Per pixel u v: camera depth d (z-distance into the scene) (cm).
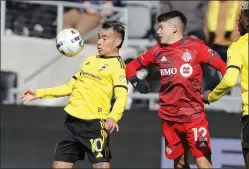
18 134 3372
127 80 2422
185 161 2462
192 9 3734
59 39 2444
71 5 3778
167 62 2372
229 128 3409
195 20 3722
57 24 3816
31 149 3372
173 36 2388
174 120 2377
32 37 3872
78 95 2370
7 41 3712
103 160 2345
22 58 3712
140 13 3850
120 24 2441
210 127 3412
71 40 2434
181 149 2420
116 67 2373
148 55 2417
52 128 3381
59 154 2392
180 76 2348
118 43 2431
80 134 2356
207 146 2345
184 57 2356
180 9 3756
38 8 3938
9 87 3575
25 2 3747
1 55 3691
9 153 3356
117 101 2292
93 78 2370
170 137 2409
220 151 3397
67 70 3738
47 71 3712
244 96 2133
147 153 3384
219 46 3678
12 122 3369
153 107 3675
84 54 3769
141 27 3853
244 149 2145
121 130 3384
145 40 3838
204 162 2333
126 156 3378
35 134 3375
